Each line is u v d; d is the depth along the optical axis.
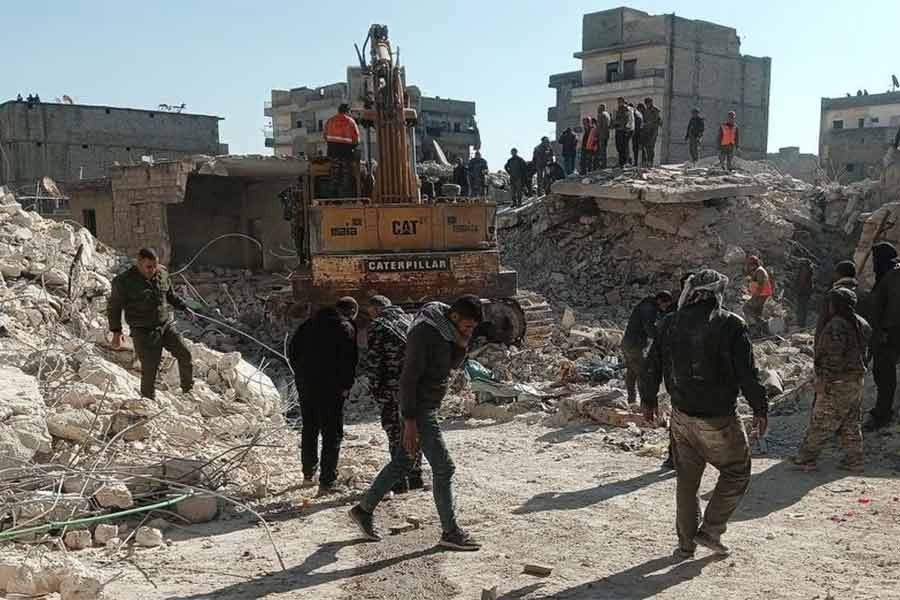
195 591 4.78
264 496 6.74
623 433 8.95
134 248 20.75
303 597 4.70
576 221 21.11
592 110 56.25
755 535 5.57
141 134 54.16
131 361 9.37
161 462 6.54
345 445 8.69
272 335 14.40
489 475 7.46
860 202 20.00
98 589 4.59
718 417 4.81
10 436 5.86
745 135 57.47
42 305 10.26
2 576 4.57
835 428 7.02
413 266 12.57
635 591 4.66
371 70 13.53
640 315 9.32
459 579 4.93
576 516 6.14
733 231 18.62
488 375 10.79
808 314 17.09
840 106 60.94
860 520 5.83
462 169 23.05
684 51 53.59
